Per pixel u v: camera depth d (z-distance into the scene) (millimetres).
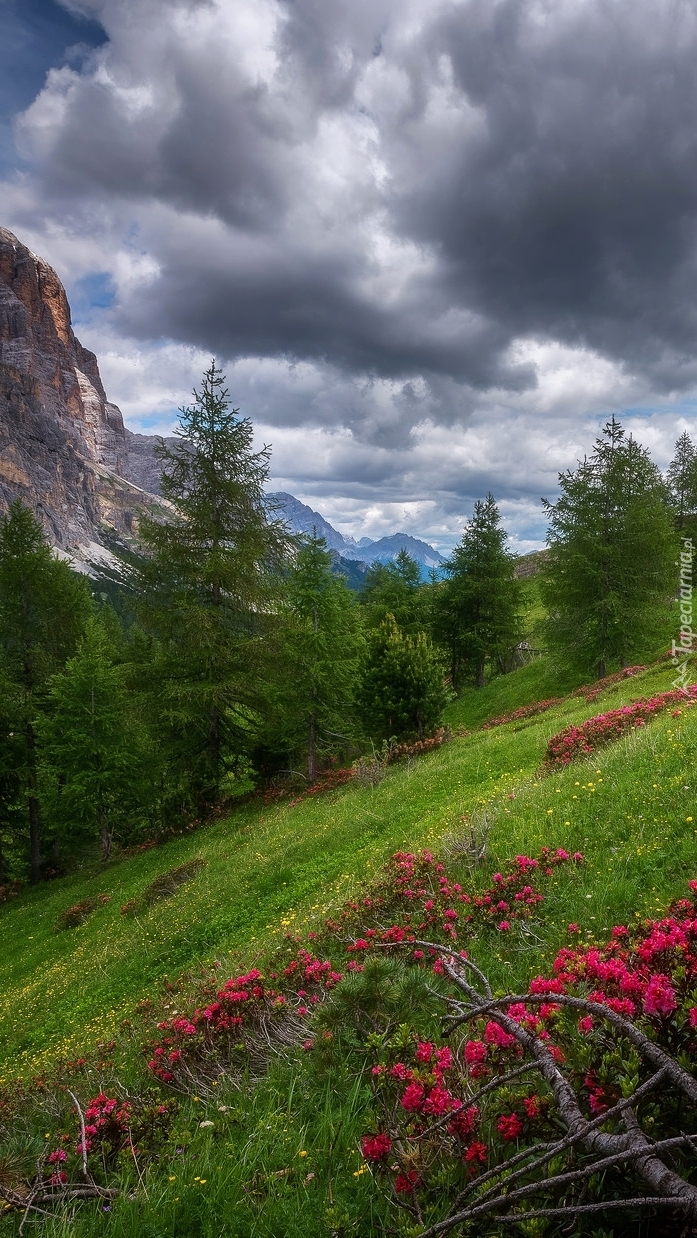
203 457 23656
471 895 6484
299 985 5547
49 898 22812
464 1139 2367
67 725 26250
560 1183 1714
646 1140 1766
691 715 11195
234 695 24328
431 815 12344
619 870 5859
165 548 23344
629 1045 2238
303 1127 3479
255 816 21812
